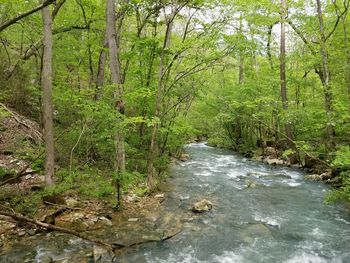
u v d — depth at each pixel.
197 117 28.11
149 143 14.82
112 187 10.10
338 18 13.47
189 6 11.25
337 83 14.07
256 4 12.12
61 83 12.16
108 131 9.47
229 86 23.30
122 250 7.07
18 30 13.66
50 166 9.06
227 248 7.55
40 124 13.41
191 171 16.55
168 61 12.63
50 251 6.73
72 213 8.41
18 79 14.13
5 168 9.59
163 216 9.33
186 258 6.97
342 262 6.96
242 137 26.81
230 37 10.90
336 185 12.86
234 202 11.23
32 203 8.33
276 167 18.14
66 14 14.85
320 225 9.14
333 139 13.83
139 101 12.65
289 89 20.84
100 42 15.77
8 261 6.23
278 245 7.78
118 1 13.42
